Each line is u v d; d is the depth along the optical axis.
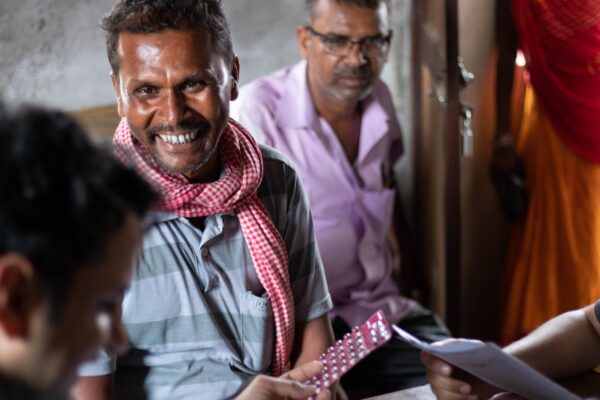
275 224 1.62
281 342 1.59
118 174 0.73
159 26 1.38
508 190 3.00
